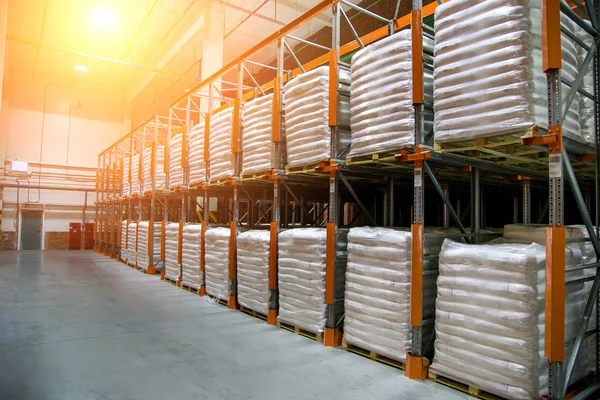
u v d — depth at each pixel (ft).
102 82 66.95
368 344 14.69
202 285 26.45
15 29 50.52
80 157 65.31
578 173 16.05
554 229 9.94
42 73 62.75
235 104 23.70
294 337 17.71
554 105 9.98
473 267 11.62
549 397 10.18
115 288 29.22
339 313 16.93
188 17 46.75
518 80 10.39
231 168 23.70
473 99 11.22
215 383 12.72
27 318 20.51
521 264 10.53
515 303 10.57
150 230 36.52
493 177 17.94
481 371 11.26
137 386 12.46
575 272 11.68
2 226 59.57
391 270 13.94
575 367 11.69
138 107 72.08
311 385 12.58
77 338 17.31
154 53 56.75
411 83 13.61
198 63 57.52
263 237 20.53
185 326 19.39
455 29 11.68
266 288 20.12
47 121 63.00
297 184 23.61
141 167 40.98
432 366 12.70
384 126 14.14
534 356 10.33
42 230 62.75
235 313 22.03
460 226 14.49
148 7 45.11
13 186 58.85
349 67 17.61
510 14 10.55
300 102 17.81
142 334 18.03
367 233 14.88
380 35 22.66
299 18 18.85
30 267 40.75
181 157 30.76
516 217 23.20
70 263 44.80
